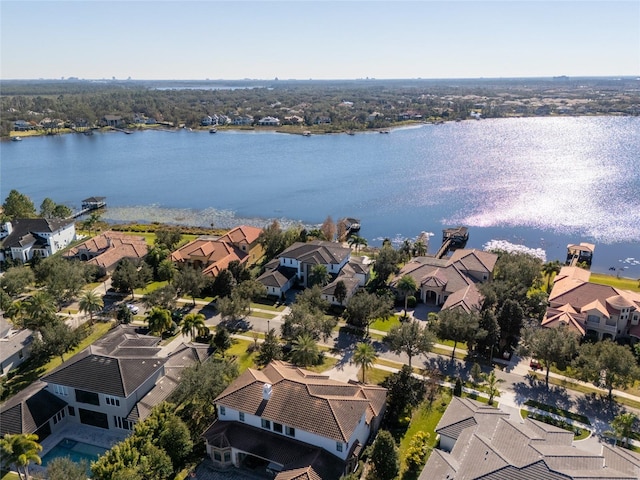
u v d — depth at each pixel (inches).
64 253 4581.7
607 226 5674.2
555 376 2760.8
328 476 1893.5
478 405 2258.9
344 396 2185.0
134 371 2405.3
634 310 3139.8
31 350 2901.1
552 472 1668.3
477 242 5334.6
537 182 7539.4
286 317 3068.4
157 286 4116.6
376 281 4133.9
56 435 2330.2
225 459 2096.5
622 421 2135.8
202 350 2859.3
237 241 4640.8
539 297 3543.3
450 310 3038.9
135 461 1893.5
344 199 7160.4
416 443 2102.6
